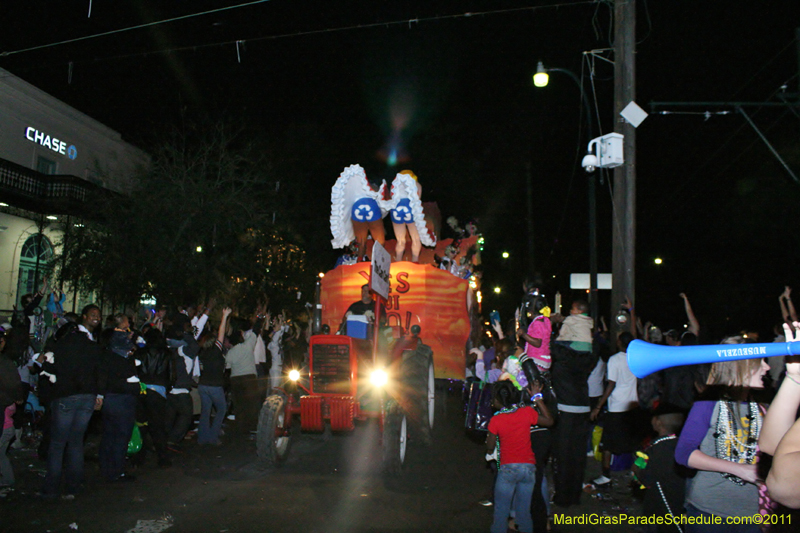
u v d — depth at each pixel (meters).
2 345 6.78
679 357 2.18
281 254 21.09
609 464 7.37
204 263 17.56
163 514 6.17
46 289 11.32
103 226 17.67
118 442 7.32
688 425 3.49
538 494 5.50
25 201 18.55
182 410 8.96
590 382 8.38
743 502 3.30
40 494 6.71
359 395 8.30
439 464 8.62
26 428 10.04
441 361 9.95
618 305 9.09
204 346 9.59
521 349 6.14
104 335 7.86
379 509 6.43
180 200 17.72
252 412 10.41
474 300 11.68
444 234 13.71
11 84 18.61
